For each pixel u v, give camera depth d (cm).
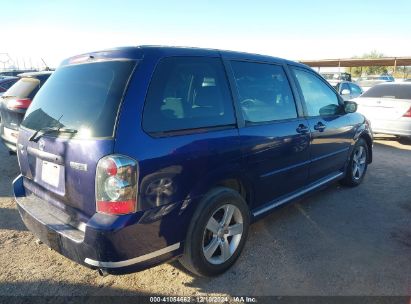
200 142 262
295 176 379
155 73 247
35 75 565
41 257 321
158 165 232
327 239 361
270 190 348
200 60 285
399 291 276
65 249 239
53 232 244
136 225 225
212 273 287
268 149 328
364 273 300
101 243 218
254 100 325
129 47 257
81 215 238
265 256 326
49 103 275
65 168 241
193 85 273
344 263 316
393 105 806
